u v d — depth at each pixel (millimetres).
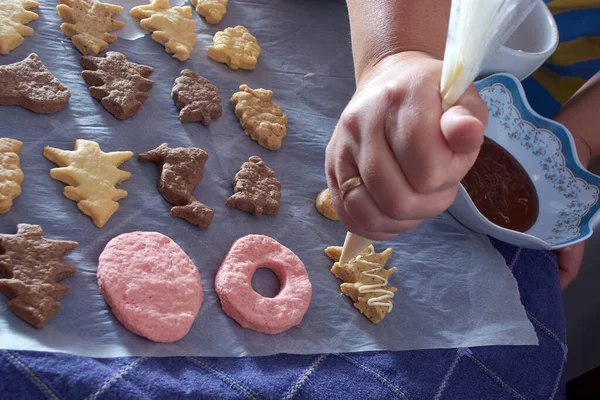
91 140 555
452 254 625
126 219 528
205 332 498
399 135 392
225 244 550
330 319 544
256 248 548
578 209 656
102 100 571
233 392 470
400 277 594
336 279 571
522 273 645
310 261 571
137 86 593
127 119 580
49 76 562
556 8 811
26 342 442
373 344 541
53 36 599
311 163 633
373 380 517
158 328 478
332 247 578
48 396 428
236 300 510
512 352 584
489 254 638
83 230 509
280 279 551
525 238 605
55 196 517
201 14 688
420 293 589
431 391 534
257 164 599
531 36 688
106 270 486
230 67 663
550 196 670
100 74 583
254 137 621
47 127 547
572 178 664
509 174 669
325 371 510
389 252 598
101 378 442
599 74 781
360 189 417
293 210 595
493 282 620
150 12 646
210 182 577
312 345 522
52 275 471
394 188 399
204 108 605
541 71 836
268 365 497
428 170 388
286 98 671
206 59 655
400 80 401
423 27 456
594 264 856
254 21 717
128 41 632
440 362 553
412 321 569
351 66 725
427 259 615
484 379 562
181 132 595
